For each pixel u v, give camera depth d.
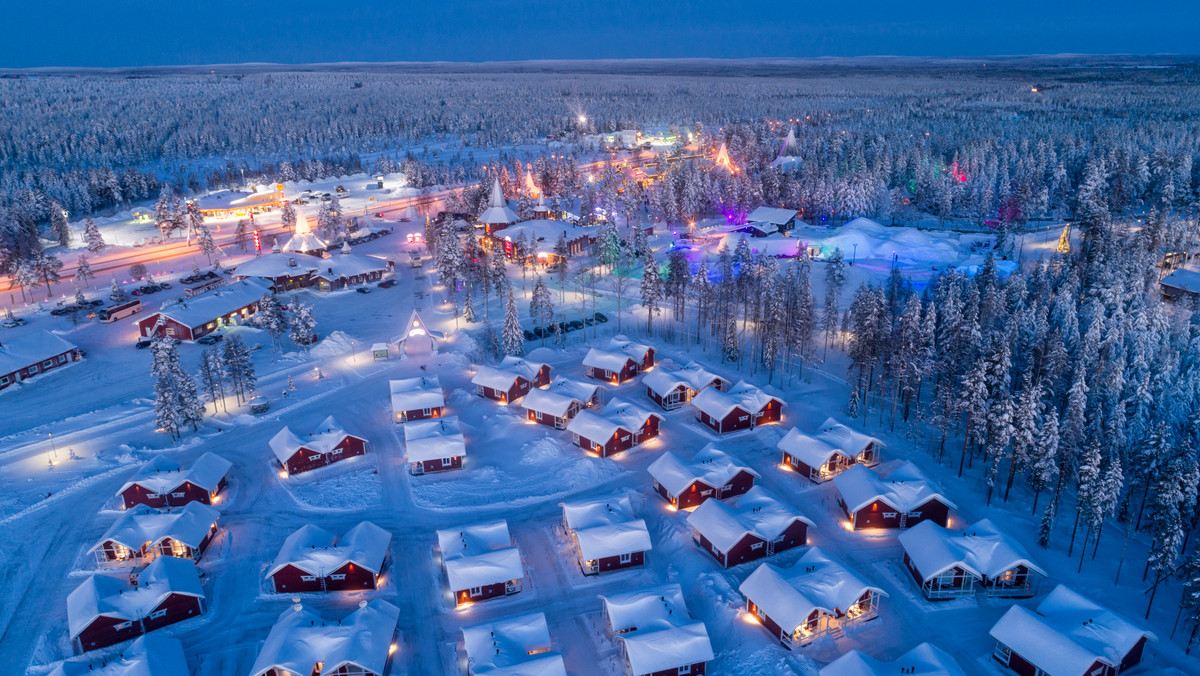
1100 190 173.25
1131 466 73.25
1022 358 91.19
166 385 87.00
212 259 172.38
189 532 66.81
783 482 78.69
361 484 79.19
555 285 147.25
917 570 61.91
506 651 53.00
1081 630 52.62
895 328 96.81
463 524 72.12
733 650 55.94
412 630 58.59
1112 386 78.00
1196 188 179.75
